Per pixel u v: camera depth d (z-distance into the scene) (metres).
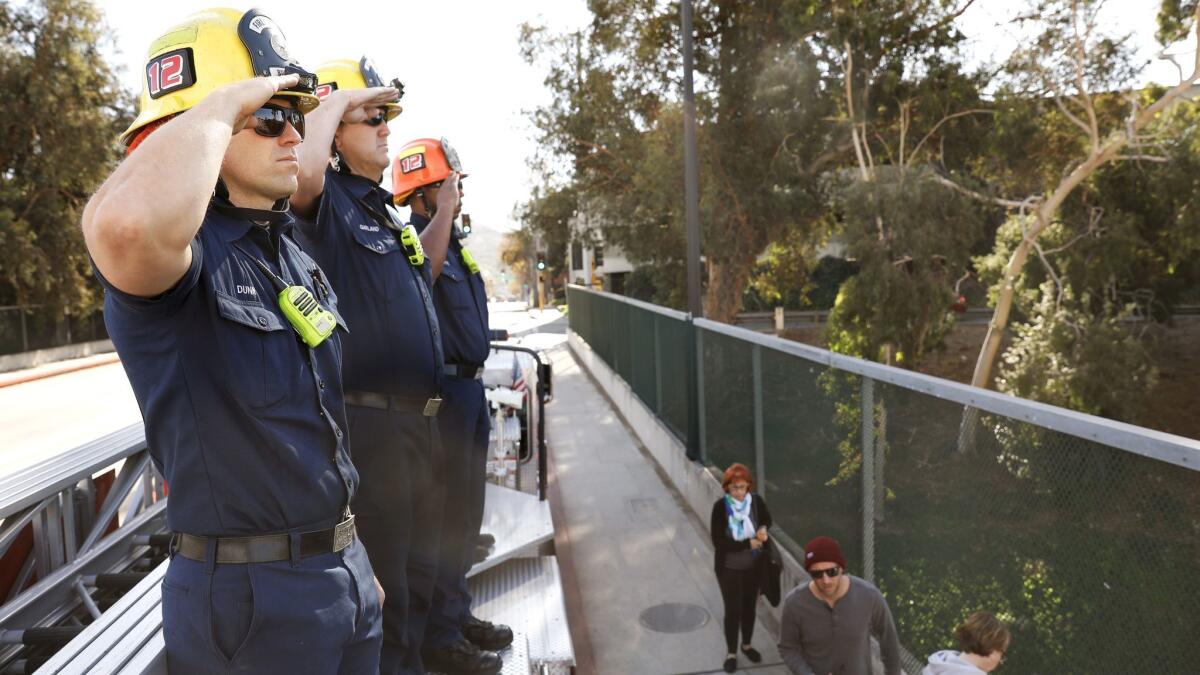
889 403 4.24
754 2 20.88
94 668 1.53
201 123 1.25
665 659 5.35
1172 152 17.08
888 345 18.88
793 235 23.94
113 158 31.30
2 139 28.91
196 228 1.24
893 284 17.58
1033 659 3.06
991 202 18.64
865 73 19.09
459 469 3.33
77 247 30.98
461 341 3.41
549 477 9.74
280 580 1.51
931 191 17.58
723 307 23.17
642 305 11.83
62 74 29.27
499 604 3.84
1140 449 2.46
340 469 1.63
